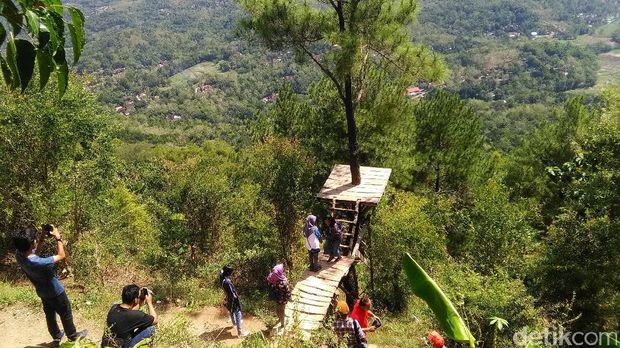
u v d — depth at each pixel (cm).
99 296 826
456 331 151
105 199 1061
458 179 2008
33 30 122
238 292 1116
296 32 1060
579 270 1010
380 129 1561
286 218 1289
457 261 1438
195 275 1152
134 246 1199
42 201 928
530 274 1149
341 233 1067
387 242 1361
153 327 444
